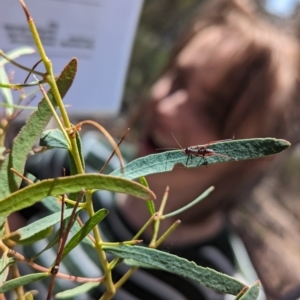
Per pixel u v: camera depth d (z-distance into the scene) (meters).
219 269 0.45
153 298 0.42
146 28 0.87
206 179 0.43
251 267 0.48
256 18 0.47
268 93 0.42
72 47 0.22
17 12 0.19
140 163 0.12
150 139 0.46
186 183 0.43
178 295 0.43
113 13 0.23
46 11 0.20
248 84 0.42
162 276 0.43
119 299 0.42
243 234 0.94
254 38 0.43
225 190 0.44
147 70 0.86
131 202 0.46
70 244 0.11
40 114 0.11
